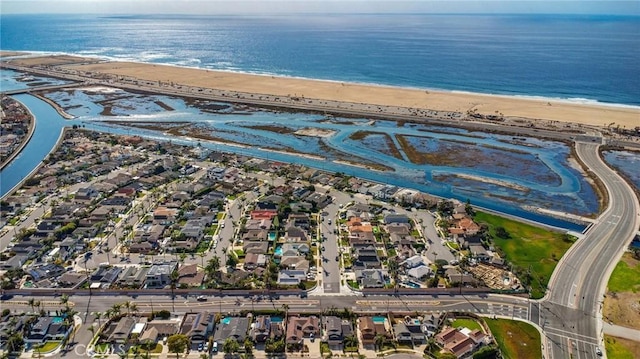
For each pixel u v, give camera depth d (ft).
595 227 565.53
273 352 362.53
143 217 579.89
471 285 445.37
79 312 405.80
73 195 644.27
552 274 468.75
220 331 379.14
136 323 390.01
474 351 368.07
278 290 435.53
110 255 495.82
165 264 468.34
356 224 558.56
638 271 469.57
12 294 431.02
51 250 505.25
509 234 551.59
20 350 365.61
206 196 636.07
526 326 394.32
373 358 359.05
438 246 520.83
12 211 599.98
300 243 519.19
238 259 490.90
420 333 379.14
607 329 391.04
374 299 428.15
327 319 394.73
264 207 606.55
